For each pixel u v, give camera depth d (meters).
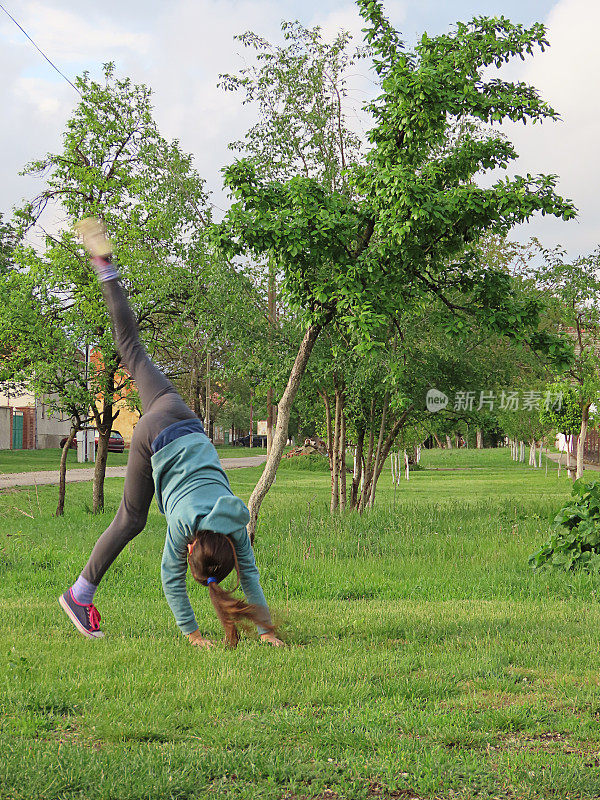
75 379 18.83
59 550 12.06
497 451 61.00
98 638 6.13
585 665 5.55
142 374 5.57
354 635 6.53
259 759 3.73
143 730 4.08
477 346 16.02
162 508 5.58
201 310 16.52
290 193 11.06
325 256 11.22
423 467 49.66
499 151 11.61
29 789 3.36
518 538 12.93
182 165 17.02
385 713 4.43
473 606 7.88
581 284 18.84
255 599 5.91
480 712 4.51
